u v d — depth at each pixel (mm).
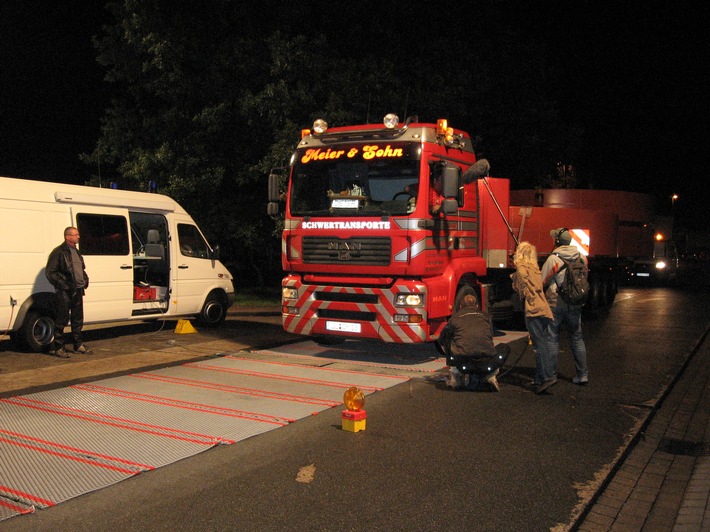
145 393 7516
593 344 11680
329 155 9562
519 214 12891
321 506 4457
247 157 18797
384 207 9086
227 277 13750
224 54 17938
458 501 4594
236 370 8898
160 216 12406
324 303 9461
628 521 4434
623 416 6922
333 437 6000
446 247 9570
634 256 24656
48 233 10273
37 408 6828
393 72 18266
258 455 5461
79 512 4285
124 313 11406
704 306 19281
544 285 8008
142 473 4996
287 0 18141
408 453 5590
